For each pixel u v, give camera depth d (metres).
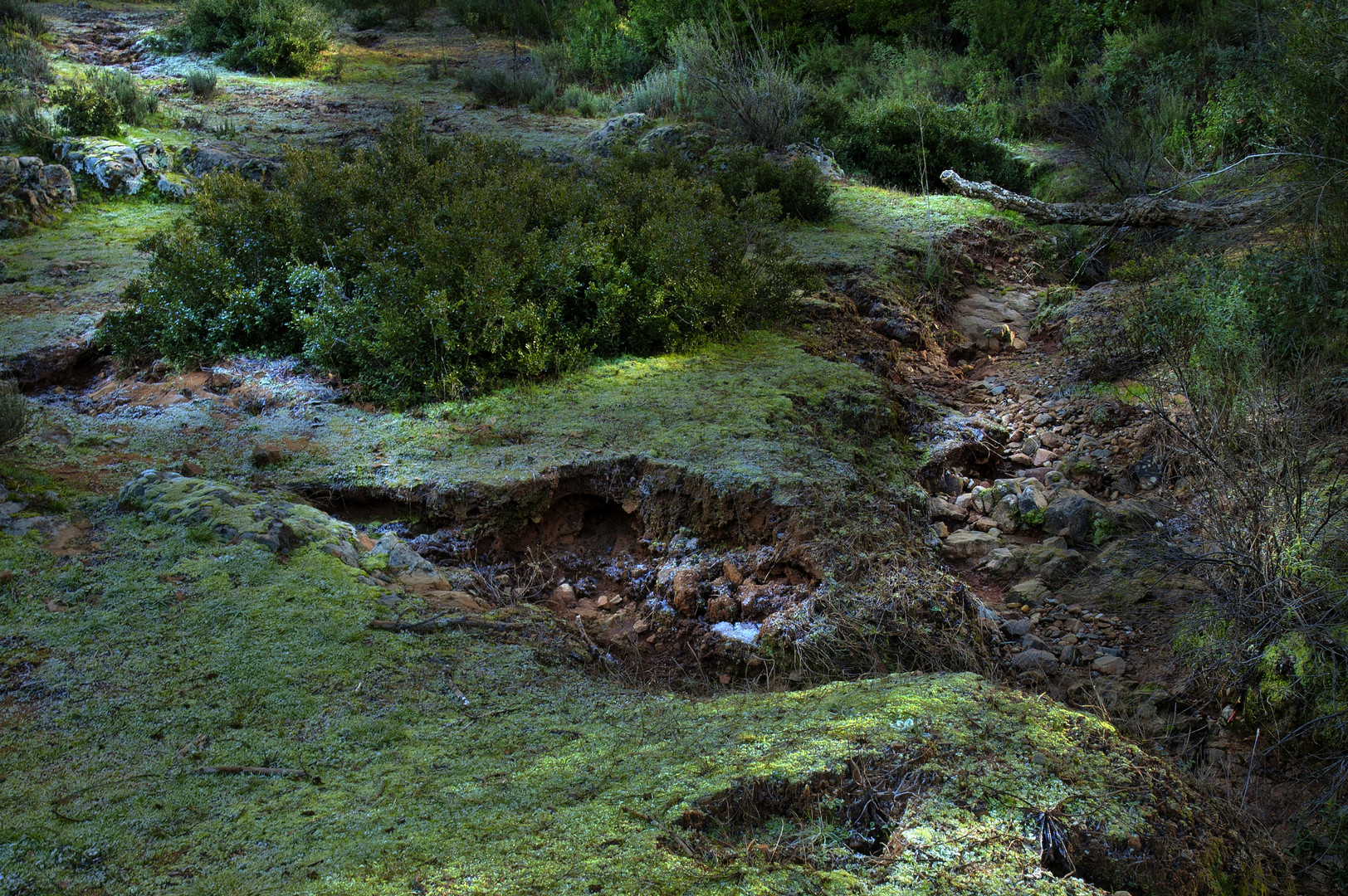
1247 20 12.10
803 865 2.14
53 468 4.46
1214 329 5.67
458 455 4.75
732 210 8.84
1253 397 5.04
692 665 3.86
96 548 3.69
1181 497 5.28
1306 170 6.32
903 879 2.08
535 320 5.67
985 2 15.14
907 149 11.44
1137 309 7.00
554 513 4.64
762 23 16.14
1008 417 6.55
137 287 6.11
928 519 5.09
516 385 5.64
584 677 3.20
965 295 8.63
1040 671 4.01
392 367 5.44
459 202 6.56
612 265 6.30
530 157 9.71
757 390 5.56
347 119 12.48
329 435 5.00
